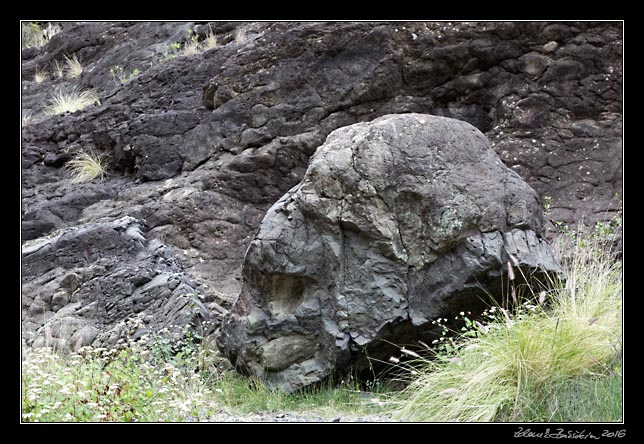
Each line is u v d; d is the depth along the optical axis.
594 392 5.70
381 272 7.03
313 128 10.74
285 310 7.26
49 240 10.39
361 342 6.93
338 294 7.05
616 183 9.39
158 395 6.43
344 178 7.08
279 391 7.05
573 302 6.40
